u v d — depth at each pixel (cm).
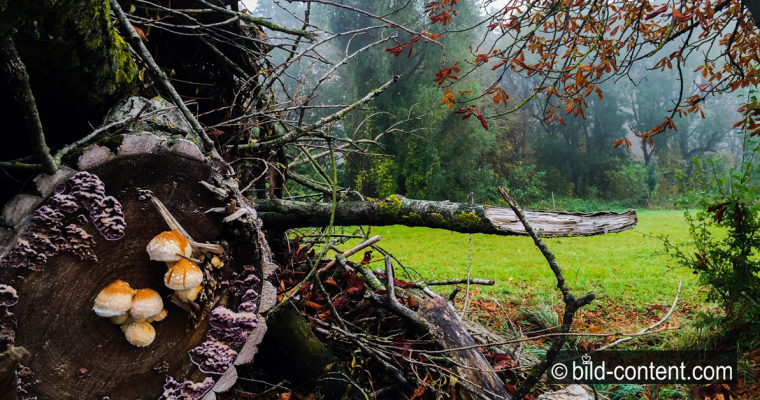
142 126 174
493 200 2256
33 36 123
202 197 177
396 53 334
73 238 150
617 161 3141
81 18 134
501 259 979
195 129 190
